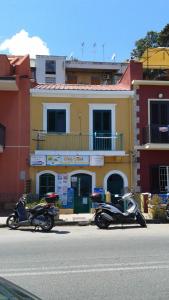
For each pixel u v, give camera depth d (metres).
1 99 27.30
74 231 17.50
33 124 27.52
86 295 7.58
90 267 9.91
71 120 27.91
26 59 27.91
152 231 17.17
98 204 19.70
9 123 27.19
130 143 28.00
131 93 28.20
